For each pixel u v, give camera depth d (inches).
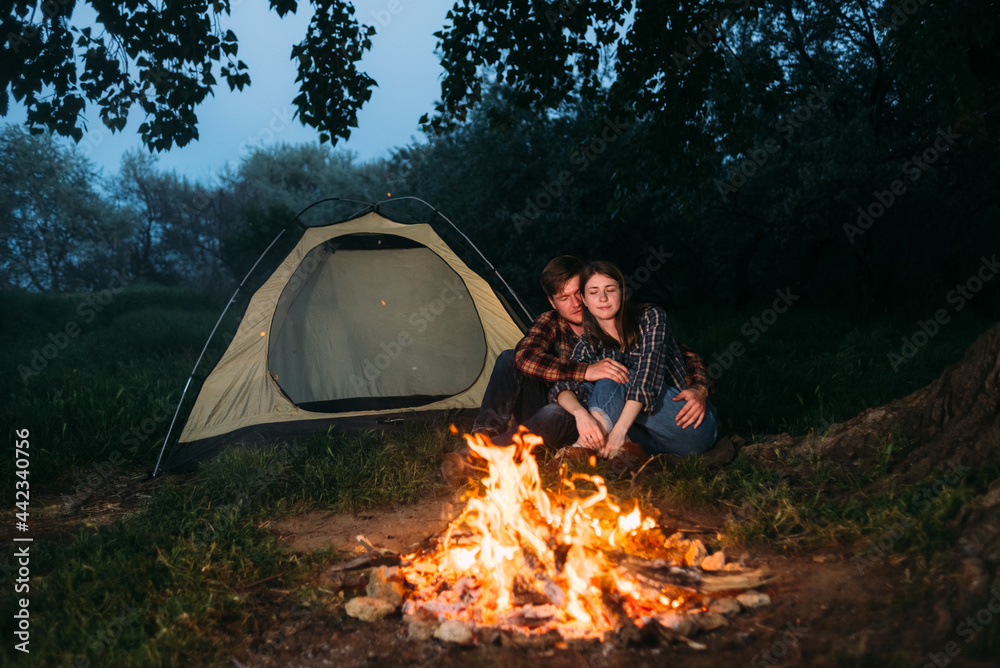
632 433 146.6
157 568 110.2
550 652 81.4
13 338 446.9
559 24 241.4
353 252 222.1
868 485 124.1
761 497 124.3
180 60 228.1
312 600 100.2
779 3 411.8
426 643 85.3
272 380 197.9
